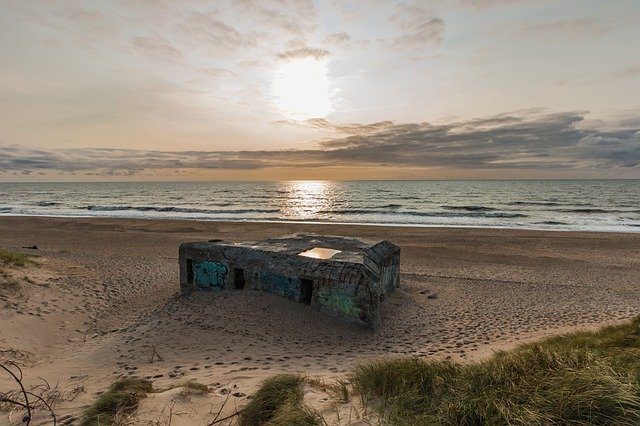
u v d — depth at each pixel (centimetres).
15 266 1083
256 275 964
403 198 6381
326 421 320
